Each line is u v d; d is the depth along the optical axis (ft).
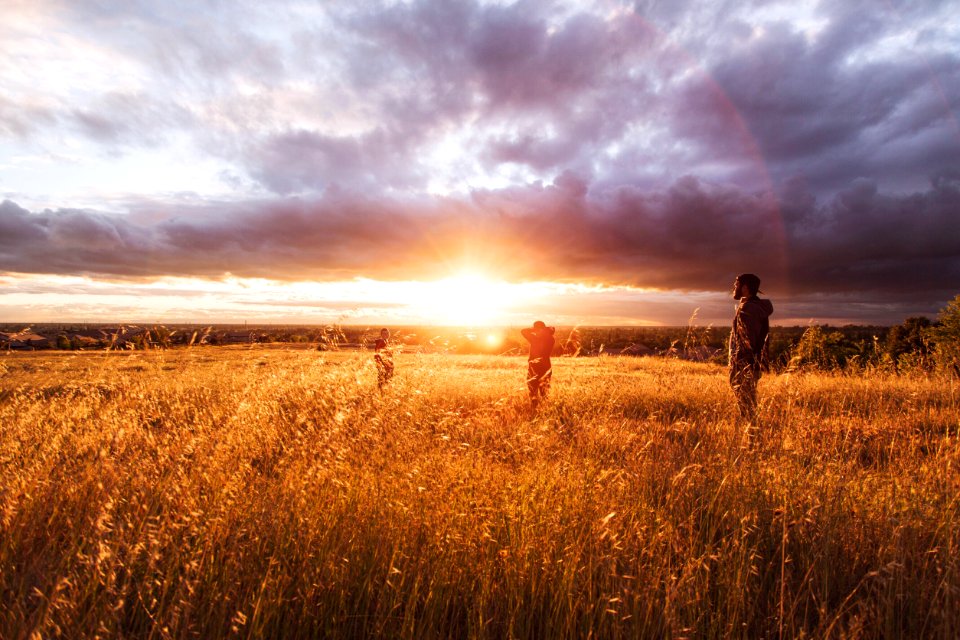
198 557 9.69
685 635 7.98
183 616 8.12
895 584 8.94
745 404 19.47
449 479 12.46
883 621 8.47
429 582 9.49
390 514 10.87
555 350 29.04
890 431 18.65
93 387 19.89
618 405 25.58
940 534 10.56
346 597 9.24
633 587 8.99
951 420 19.97
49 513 11.52
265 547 9.83
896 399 24.13
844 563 10.24
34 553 10.33
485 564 9.74
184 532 10.25
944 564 9.43
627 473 13.10
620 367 46.73
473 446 16.06
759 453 14.10
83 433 16.14
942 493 11.79
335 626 8.46
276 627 8.29
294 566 9.66
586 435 18.02
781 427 16.35
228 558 9.50
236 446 14.55
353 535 10.44
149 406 19.15
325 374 18.92
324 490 12.00
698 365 40.29
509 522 10.80
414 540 10.25
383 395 17.54
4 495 11.09
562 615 8.80
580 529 10.69
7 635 7.78
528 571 9.55
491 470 14.08
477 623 8.63
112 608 7.91
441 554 9.89
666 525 10.73
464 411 23.03
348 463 13.34
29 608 8.75
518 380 37.76
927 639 8.36
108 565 8.85
